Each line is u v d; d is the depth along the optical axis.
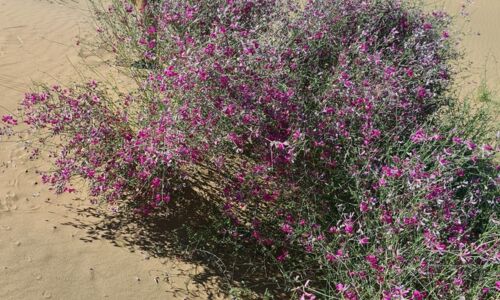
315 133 3.93
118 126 4.07
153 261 3.64
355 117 4.00
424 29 5.39
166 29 4.39
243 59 3.87
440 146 3.98
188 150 3.64
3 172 4.18
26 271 3.37
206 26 4.79
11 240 3.56
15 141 4.55
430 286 3.14
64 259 3.52
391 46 5.11
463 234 3.24
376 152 3.84
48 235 3.67
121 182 3.85
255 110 3.71
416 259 3.15
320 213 3.89
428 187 3.30
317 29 4.61
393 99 4.07
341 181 3.95
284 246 3.80
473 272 3.22
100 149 3.90
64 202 4.01
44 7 7.63
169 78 3.80
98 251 3.63
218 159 3.81
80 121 3.96
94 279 3.43
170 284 3.50
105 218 3.92
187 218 4.00
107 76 5.79
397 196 3.40
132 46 5.11
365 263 3.28
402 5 5.67
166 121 3.63
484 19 11.12
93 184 3.87
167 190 4.13
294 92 3.98
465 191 4.00
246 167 3.96
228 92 3.73
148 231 3.87
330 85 4.16
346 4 5.02
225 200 4.12
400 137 4.16
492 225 3.44
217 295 3.49
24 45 6.25
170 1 4.69
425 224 3.26
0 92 5.18
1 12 7.07
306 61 4.67
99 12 5.96
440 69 4.96
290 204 3.86
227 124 3.77
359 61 4.47
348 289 3.13
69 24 7.10
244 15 4.89
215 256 3.63
